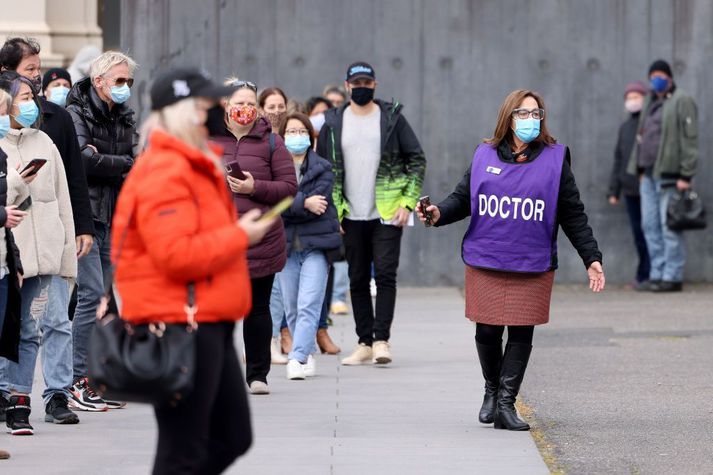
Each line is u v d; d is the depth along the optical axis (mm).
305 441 19469
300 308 25797
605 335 31891
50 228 20172
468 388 24516
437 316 35781
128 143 22688
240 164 23312
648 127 40344
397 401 23125
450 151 42250
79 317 22250
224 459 13148
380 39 42125
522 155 20031
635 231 41562
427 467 17688
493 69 42094
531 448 19000
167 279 12500
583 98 42125
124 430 20422
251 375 23922
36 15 48125
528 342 20438
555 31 42031
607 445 19375
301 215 25781
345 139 27344
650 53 41969
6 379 21016
